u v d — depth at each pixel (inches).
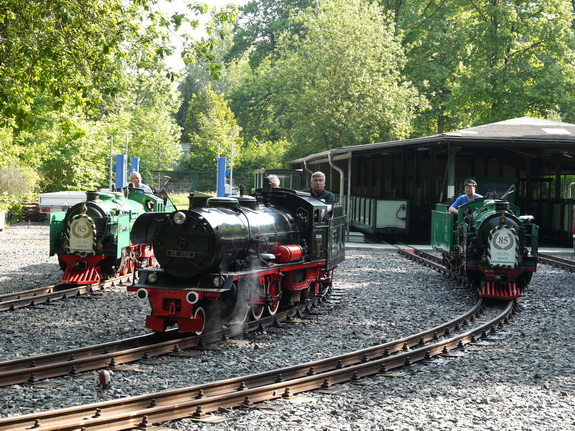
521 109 1601.9
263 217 412.8
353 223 1321.4
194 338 344.8
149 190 689.6
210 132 2598.4
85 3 472.4
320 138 1768.0
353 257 839.7
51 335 367.9
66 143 1381.6
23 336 363.9
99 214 546.9
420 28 1964.8
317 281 485.4
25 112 513.7
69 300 483.5
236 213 390.0
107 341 357.1
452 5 1919.3
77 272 544.1
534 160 1255.5
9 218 1284.4
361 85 1660.9
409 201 1091.3
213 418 233.6
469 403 260.1
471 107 1795.0
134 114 2506.2
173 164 3058.6
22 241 933.8
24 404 246.8
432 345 343.3
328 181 1638.8
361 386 281.6
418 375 302.4
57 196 1205.7
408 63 1980.8
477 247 533.3
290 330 393.1
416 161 1241.4
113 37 480.4
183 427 225.5
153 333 365.1
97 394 260.4
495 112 1638.8
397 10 2038.6
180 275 361.4
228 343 355.3
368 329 403.9
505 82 1609.3
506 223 517.0
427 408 251.9
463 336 371.9
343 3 1716.3
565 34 1619.1
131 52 508.4
